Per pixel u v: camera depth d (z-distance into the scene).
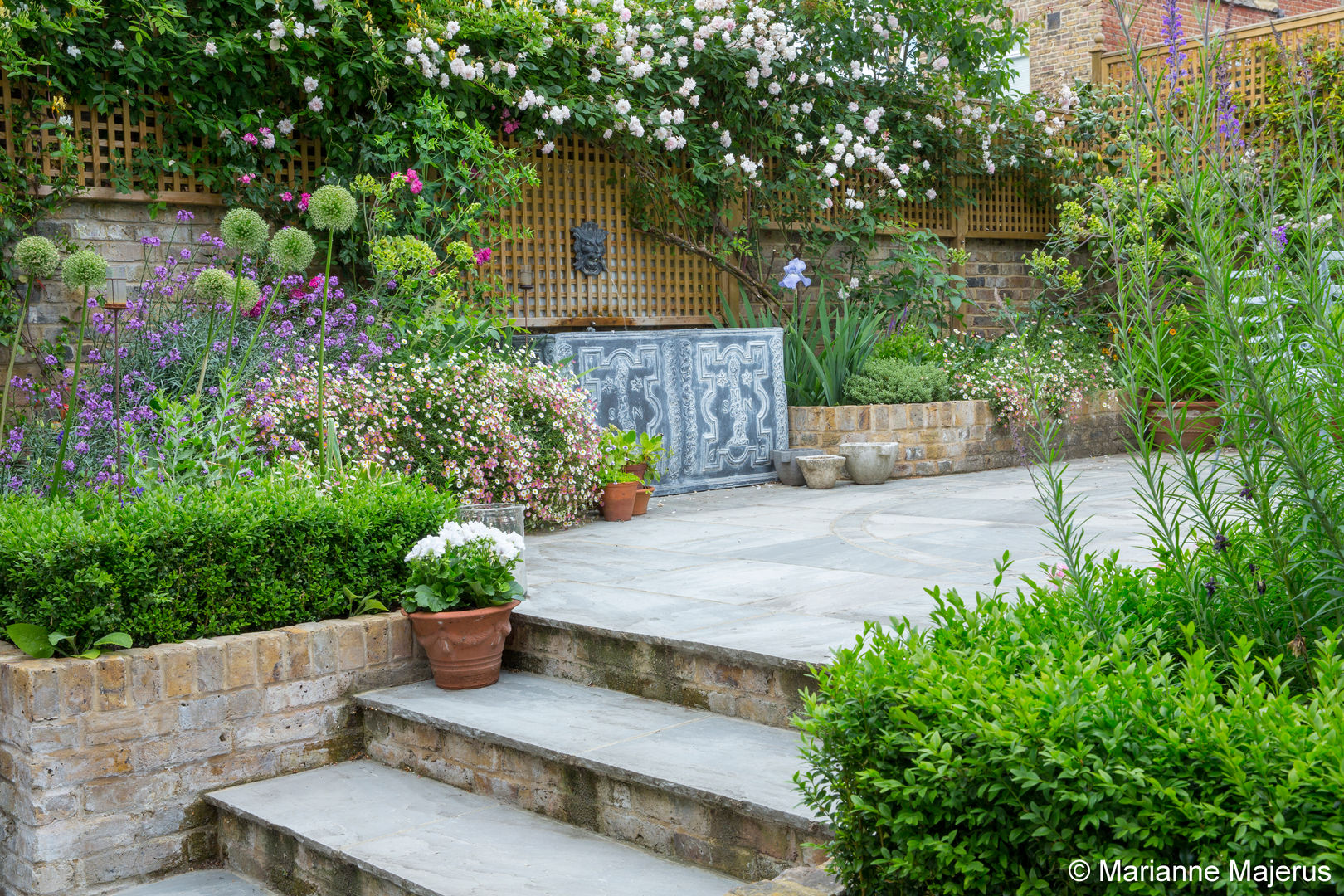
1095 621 2.29
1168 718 1.77
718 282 9.48
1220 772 1.64
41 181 6.22
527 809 3.45
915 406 8.59
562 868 2.98
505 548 4.14
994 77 10.63
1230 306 2.08
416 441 5.93
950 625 2.33
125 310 6.27
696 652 3.65
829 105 9.59
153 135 6.65
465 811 3.46
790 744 3.29
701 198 9.03
